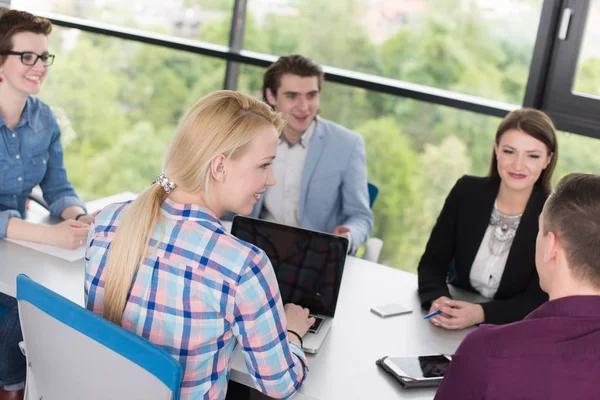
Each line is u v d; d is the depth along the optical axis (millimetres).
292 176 2793
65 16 4176
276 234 1939
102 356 1338
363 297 2104
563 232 1211
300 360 1522
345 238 1888
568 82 3182
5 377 2256
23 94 2350
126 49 4051
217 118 1356
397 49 3551
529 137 2145
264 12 3771
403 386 1599
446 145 3498
